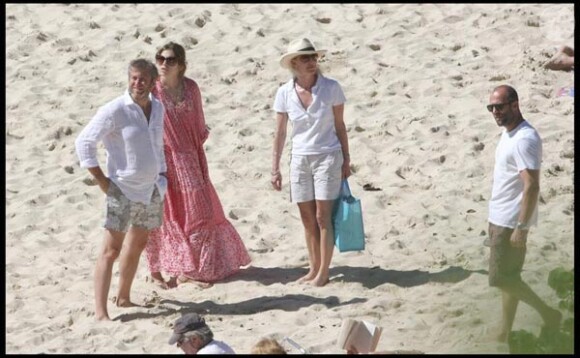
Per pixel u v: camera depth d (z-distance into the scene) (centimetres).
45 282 3591
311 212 3475
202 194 3541
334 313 3259
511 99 2914
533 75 4941
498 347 2984
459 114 4700
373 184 4253
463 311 3228
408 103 4822
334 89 3403
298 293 3419
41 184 4344
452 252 3681
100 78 5166
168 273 3550
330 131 3428
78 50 5403
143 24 5600
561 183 4094
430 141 4509
